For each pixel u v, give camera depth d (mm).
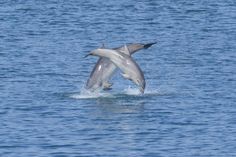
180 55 104438
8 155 64562
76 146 66688
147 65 98938
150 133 70062
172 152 65312
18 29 123875
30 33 120500
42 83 88375
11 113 76125
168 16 137875
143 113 76250
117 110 77438
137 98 82125
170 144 67125
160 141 67938
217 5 149625
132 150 65750
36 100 80938
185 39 116500
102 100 81125
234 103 79375
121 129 71250
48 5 148750
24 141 67875
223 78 90312
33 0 154000
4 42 112625
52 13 140000
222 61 99625
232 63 98188
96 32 122875
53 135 69500
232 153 65000
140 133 70000
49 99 81375
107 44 114938
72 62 100312
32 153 65000
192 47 109750
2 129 71125
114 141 67938
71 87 86750
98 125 72438
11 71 93688
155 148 66188
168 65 98688
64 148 66188
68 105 79250
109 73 81625
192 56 103375
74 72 94562
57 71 94688
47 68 96125
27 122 73250
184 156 64375
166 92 84625
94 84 82188
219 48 108375
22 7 146125
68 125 72438
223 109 77188
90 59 102250
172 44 112562
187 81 89562
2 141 67875
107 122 73312
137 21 132750
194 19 134875
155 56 104188
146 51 107250
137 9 145000
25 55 103312
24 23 129625
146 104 79625
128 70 77125
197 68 96000
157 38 118062
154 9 145125
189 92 84375
